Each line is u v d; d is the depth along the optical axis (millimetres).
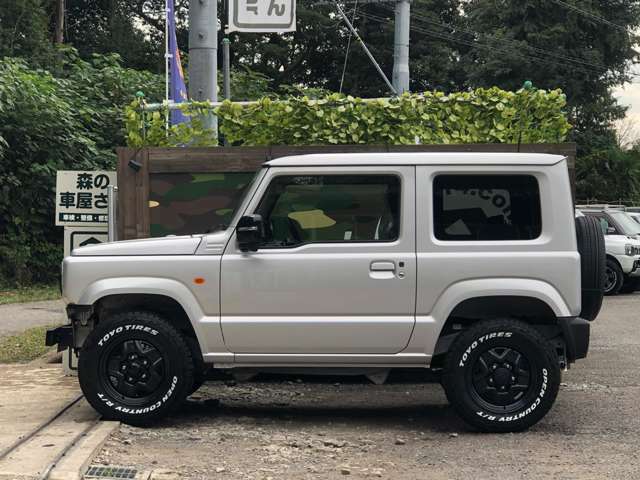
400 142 8688
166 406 6328
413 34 41312
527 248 6254
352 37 39688
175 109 9023
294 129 8734
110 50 35906
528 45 33906
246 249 6281
